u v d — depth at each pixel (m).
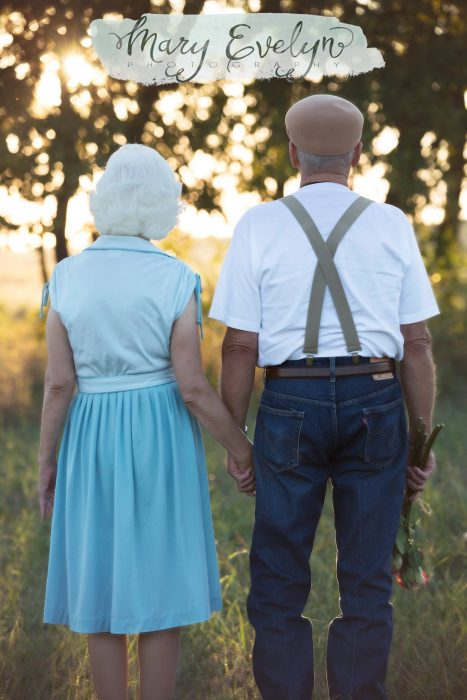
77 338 3.87
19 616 5.53
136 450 3.86
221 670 4.96
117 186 3.85
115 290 3.81
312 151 3.99
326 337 3.84
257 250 3.90
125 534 3.81
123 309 3.80
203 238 13.13
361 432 3.88
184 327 3.86
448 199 13.20
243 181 11.30
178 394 3.99
